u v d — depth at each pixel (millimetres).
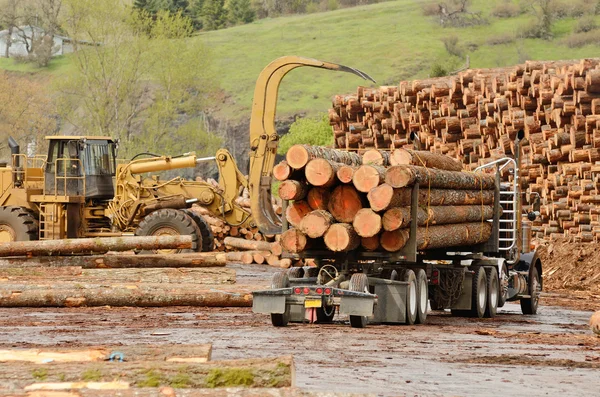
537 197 53188
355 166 40688
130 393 18453
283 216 40844
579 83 58125
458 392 24766
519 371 28531
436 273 45219
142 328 38812
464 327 41312
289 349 32312
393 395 24047
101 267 56219
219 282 53906
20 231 71688
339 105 90938
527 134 64750
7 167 74625
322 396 18125
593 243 65188
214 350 31750
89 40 180750
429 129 78188
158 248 56531
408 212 39031
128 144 179000
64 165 72750
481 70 71750
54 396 18562
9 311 46094
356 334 37188
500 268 48375
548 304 55312
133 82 181750
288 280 40844
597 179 61188
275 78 74688
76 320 42062
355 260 41625
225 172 79312
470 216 45531
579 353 32938
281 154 153375
